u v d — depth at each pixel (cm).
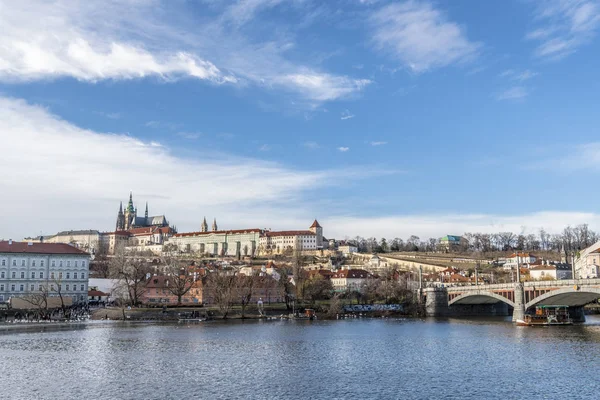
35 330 16012
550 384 8738
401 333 16262
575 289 16538
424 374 9631
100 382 8775
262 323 19512
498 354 11812
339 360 11100
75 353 11588
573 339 14325
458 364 10606
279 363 10688
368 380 9125
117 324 18212
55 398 7744
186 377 9244
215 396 7962
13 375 9231
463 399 7869
